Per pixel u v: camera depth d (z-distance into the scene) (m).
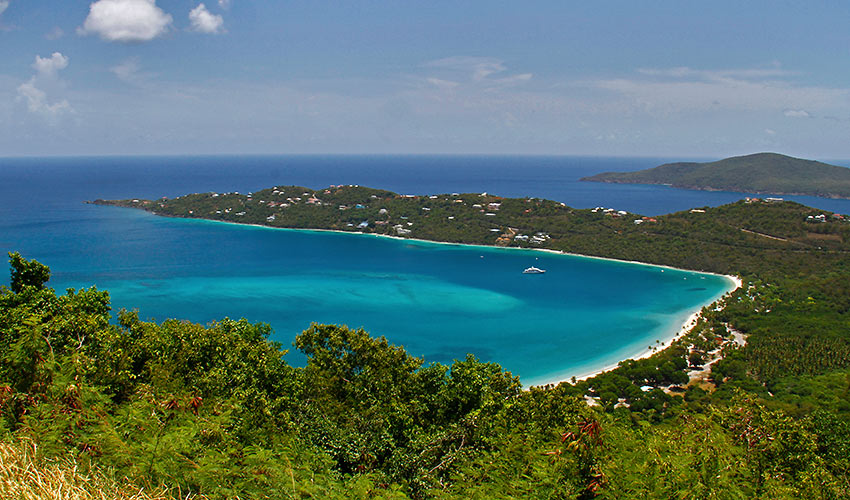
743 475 15.90
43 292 28.81
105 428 12.58
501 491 14.90
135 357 24.89
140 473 11.59
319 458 17.06
